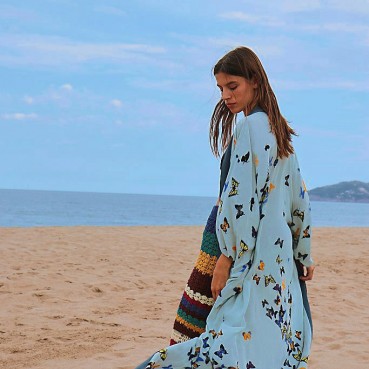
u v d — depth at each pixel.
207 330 2.91
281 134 2.99
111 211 85.00
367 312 7.23
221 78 3.05
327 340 5.75
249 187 2.90
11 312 6.43
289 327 3.00
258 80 3.04
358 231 19.00
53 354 4.92
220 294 2.91
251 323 2.88
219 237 2.92
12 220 49.41
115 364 4.68
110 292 7.79
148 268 10.05
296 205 3.09
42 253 11.02
